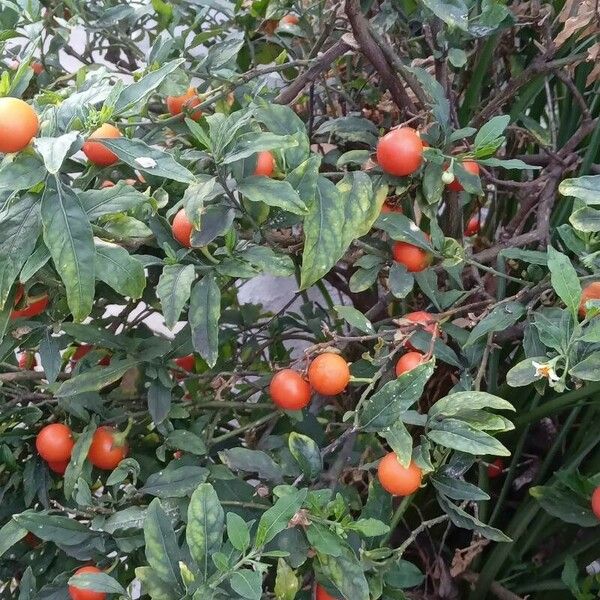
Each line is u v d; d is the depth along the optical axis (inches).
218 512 20.3
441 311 28.2
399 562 25.0
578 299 19.5
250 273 23.3
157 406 27.2
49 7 36.9
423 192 25.9
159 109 36.5
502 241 32.5
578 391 26.2
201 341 22.8
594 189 21.0
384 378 28.5
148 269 28.9
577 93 30.6
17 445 29.0
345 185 25.2
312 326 36.5
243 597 20.4
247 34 35.6
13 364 33.5
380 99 33.7
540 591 34.3
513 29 33.0
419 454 22.8
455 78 35.4
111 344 27.1
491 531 22.8
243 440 34.3
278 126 24.9
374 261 27.9
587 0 25.3
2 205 20.3
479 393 22.9
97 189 23.0
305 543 22.5
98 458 27.5
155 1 32.7
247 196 22.0
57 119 20.6
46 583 29.0
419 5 27.7
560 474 28.1
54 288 25.7
